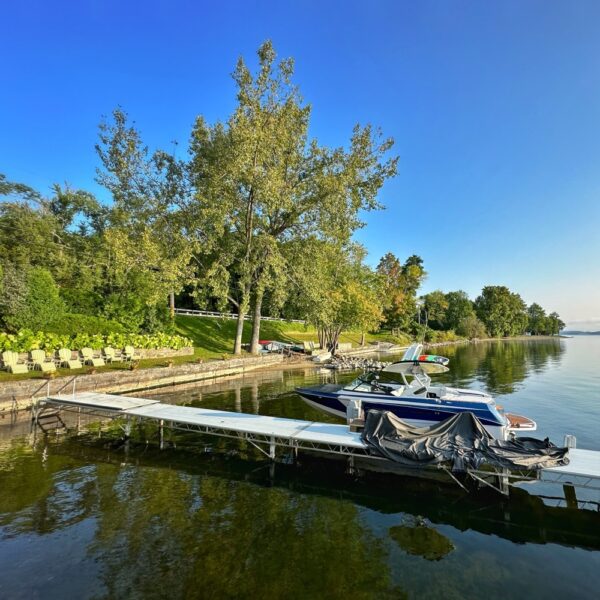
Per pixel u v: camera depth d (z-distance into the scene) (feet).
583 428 40.27
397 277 243.60
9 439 34.71
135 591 15.24
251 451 32.22
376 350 160.76
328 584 15.84
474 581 16.25
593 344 250.78
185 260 74.79
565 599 15.23
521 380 75.61
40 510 21.66
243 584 15.71
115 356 68.64
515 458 23.99
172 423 35.32
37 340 58.44
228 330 121.80
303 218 87.56
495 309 338.75
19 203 103.09
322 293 90.53
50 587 15.46
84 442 34.14
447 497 24.48
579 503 23.86
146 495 23.84
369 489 25.44
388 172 83.92
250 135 69.41
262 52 73.61
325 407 36.70
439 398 32.91
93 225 150.10
